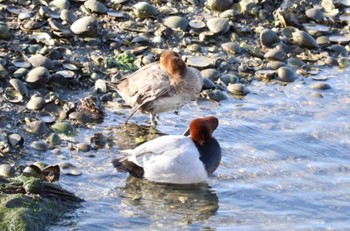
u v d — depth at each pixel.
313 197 13.59
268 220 12.90
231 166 14.41
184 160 13.52
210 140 13.82
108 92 16.58
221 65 18.00
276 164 14.59
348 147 15.27
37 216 12.26
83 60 17.48
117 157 14.21
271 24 19.75
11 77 16.38
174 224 12.66
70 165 13.95
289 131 15.76
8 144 14.39
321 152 15.07
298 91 17.44
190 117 16.12
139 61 17.67
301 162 14.71
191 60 17.84
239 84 17.30
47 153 14.34
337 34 19.70
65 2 19.08
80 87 16.69
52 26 18.11
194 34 18.97
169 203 13.23
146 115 16.14
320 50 19.17
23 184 12.77
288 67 18.16
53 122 15.30
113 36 18.39
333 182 14.09
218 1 19.72
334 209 13.27
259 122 16.05
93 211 12.78
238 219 12.90
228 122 15.96
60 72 16.70
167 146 13.66
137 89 15.53
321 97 17.20
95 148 14.66
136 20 19.09
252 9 19.81
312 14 19.97
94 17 19.02
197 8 19.84
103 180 13.69
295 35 19.12
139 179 13.75
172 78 15.35
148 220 12.70
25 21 18.30
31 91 16.23
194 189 13.62
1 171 13.46
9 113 15.42
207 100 16.75
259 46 18.97
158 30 18.75
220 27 18.97
